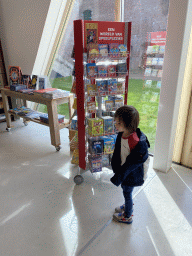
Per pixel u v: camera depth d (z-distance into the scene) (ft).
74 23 6.26
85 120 7.39
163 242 5.37
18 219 6.25
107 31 6.81
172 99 7.59
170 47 7.13
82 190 7.68
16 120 16.40
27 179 8.44
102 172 9.00
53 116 10.32
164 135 8.21
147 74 10.77
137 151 4.77
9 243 5.41
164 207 6.68
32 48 12.99
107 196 7.31
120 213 6.13
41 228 5.89
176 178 8.33
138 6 26.73
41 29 12.01
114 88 7.11
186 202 6.93
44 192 7.58
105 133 7.34
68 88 25.76
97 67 6.82
